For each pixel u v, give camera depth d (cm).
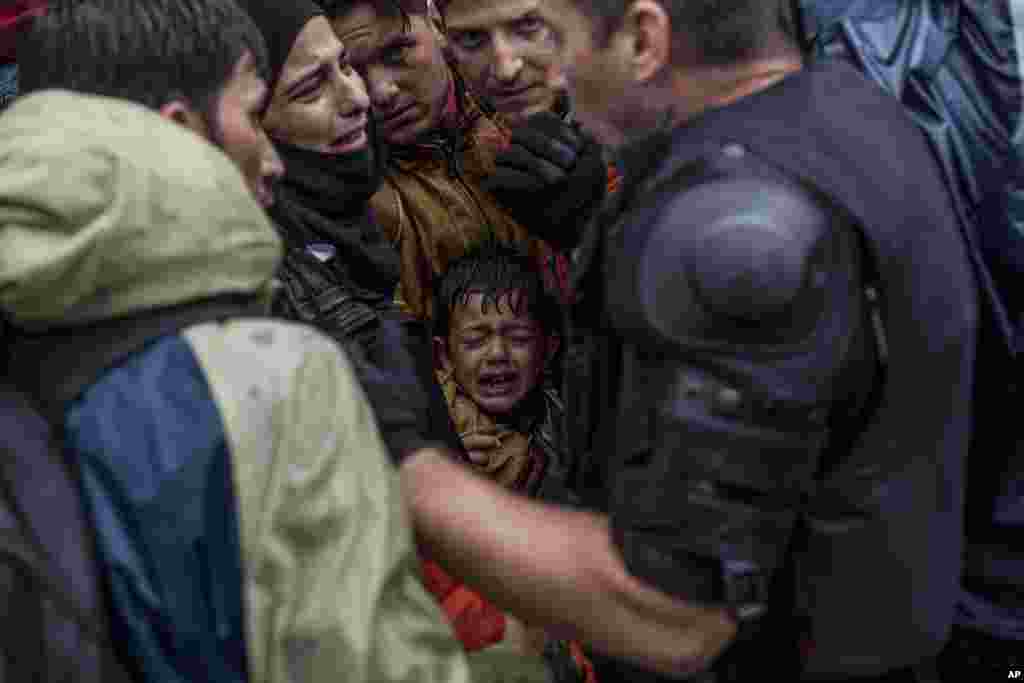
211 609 132
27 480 134
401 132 258
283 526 135
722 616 145
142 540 132
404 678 137
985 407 173
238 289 142
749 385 136
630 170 152
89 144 137
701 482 138
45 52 163
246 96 170
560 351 284
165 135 143
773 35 153
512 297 274
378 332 205
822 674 157
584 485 164
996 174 167
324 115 220
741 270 133
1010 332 169
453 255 274
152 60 161
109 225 134
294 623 134
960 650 185
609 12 150
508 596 151
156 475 133
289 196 224
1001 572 179
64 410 137
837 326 139
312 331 146
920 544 152
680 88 152
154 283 138
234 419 134
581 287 157
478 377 278
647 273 139
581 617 148
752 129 145
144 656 132
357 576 136
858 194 141
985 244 168
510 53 244
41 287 134
